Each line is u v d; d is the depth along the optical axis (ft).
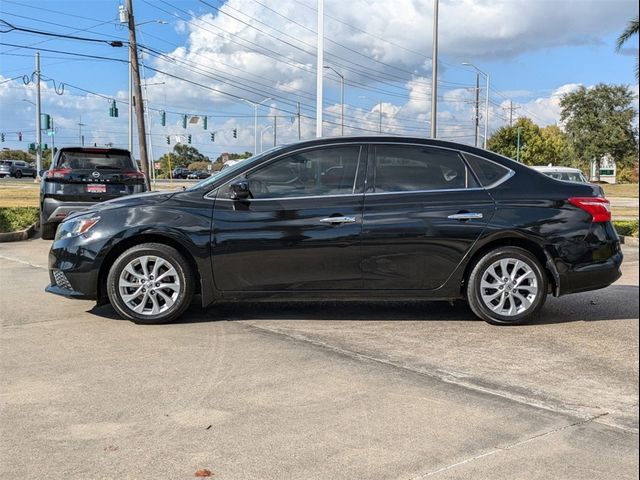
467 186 19.29
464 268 18.98
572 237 19.11
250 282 18.76
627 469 10.25
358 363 15.46
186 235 18.49
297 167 19.22
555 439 11.35
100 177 37.83
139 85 82.94
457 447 10.98
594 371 15.10
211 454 10.65
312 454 10.66
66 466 10.20
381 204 18.83
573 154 272.31
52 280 19.74
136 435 11.34
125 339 17.38
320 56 58.39
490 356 16.19
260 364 15.29
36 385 13.76
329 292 18.86
